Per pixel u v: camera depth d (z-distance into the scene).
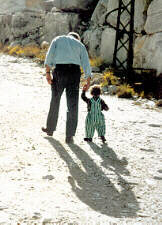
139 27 14.09
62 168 4.54
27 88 11.34
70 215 3.17
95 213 3.27
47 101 9.34
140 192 3.92
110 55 16.20
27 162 4.67
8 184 3.87
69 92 5.57
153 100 10.98
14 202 3.39
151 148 5.79
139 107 9.76
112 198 3.70
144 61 13.19
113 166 4.77
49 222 3.01
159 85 11.55
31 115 7.55
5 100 9.02
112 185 4.09
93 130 5.84
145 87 12.07
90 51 18.41
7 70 15.52
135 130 6.95
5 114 7.45
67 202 3.49
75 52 5.43
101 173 4.46
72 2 21.20
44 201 3.47
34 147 5.34
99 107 5.80
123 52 15.28
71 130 5.65
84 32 20.30
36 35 24.30
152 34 12.93
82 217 3.15
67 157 5.00
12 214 3.12
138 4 14.28
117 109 9.07
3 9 28.58
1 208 3.23
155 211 3.44
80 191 3.83
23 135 5.99
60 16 21.88
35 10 27.14
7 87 11.20
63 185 3.96
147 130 7.03
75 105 5.61
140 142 6.11
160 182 4.27
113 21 16.16
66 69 5.43
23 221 3.00
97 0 21.14
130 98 11.20
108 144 5.84
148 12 13.09
